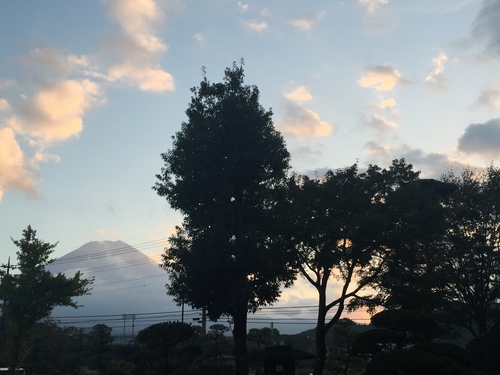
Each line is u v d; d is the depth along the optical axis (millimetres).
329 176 38812
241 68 40031
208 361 59000
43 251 41844
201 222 36656
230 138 36906
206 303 35875
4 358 40188
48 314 41781
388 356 25141
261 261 33781
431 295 35875
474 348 38594
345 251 37250
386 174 38719
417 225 35188
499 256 43969
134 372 37188
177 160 37562
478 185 46406
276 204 38938
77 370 63094
